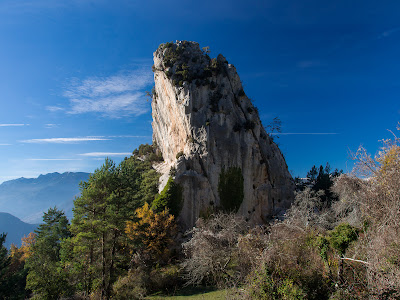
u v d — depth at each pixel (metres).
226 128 57.84
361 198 26.30
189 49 65.81
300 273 21.73
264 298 20.89
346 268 20.72
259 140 62.03
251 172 57.62
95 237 31.78
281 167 62.03
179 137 62.88
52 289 33.09
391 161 24.67
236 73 63.56
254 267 24.50
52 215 56.81
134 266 40.00
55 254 49.50
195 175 53.91
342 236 21.75
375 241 18.89
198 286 35.34
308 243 25.05
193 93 58.75
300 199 48.84
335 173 62.06
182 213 52.19
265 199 57.91
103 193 34.09
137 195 39.06
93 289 35.53
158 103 72.81
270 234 29.20
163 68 65.50
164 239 42.69
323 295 20.81
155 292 35.19
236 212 54.78
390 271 16.78
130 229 39.81
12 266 61.22
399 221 19.22
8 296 33.06
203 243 33.28
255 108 64.62
